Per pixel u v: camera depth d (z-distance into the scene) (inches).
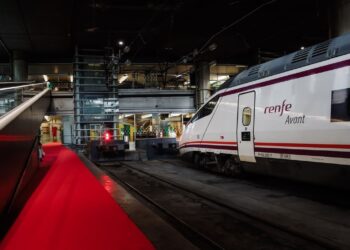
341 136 326.6
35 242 188.9
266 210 323.3
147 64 1222.3
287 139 389.7
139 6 804.0
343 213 311.4
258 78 450.3
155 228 227.8
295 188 440.1
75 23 918.4
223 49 1112.8
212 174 583.5
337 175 336.2
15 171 283.1
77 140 1088.8
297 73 384.8
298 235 250.4
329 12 604.4
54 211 257.0
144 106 1168.2
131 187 481.1
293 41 1095.6
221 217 311.4
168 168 688.4
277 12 859.4
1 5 775.1
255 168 458.3
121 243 185.8
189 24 918.4
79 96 1114.1
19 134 303.6
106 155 845.8
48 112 1128.8
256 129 442.3
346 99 323.9
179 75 1307.8
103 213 250.5
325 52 357.4
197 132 605.6
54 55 1186.0
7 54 1163.9
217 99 547.8
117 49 1140.5
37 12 816.3
